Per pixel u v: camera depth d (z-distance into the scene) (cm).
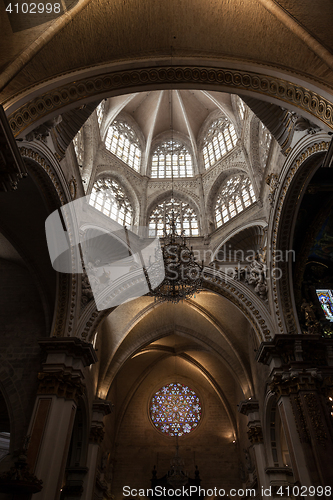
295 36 893
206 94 2448
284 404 1349
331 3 877
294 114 1153
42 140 1165
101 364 2158
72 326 1560
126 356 2319
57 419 1316
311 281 1720
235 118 2342
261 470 1733
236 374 2256
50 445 1255
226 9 947
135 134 2716
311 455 1220
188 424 2698
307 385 1337
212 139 2612
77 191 1706
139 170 2541
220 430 2652
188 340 2662
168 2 945
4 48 826
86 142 2098
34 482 1058
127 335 2350
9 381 1436
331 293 1703
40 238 1540
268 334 1572
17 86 841
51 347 1439
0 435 2597
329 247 1678
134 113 2781
